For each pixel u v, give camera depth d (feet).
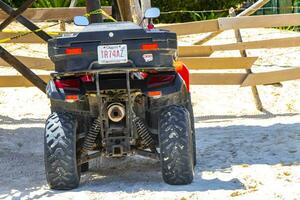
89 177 27.12
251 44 45.47
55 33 41.93
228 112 44.88
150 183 25.32
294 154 29.53
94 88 24.40
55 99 24.66
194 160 27.86
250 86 45.21
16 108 46.24
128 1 40.75
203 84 45.21
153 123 25.89
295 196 22.61
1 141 35.94
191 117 27.71
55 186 24.72
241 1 94.89
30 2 34.04
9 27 62.69
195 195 23.15
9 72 52.19
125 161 29.94
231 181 25.08
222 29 45.27
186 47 45.98
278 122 39.06
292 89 49.44
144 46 23.76
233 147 31.81
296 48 60.44
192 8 92.12
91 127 25.16
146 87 24.57
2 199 24.12
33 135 38.04
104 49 23.81
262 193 23.11
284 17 45.14
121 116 24.26
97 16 34.68
